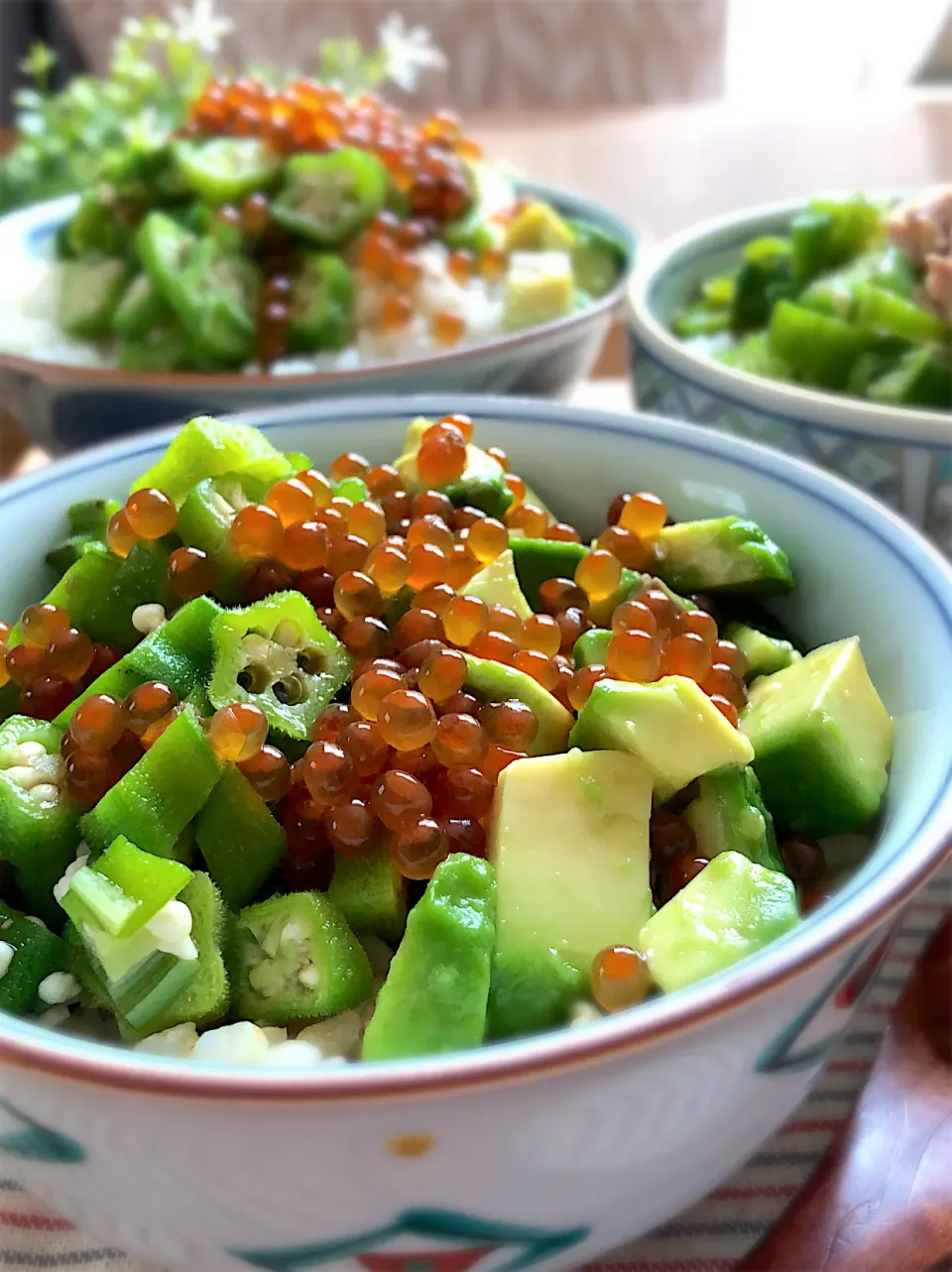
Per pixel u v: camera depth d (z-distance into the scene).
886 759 0.16
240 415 0.21
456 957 0.13
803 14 0.82
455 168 0.33
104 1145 0.11
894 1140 0.16
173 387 0.25
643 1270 0.15
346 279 0.30
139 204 0.32
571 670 0.16
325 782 0.14
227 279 0.30
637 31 0.72
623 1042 0.11
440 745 0.15
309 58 0.71
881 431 0.22
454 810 0.15
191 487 0.18
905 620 0.16
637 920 0.14
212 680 0.16
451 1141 0.11
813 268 0.29
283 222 0.31
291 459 0.20
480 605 0.16
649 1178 0.13
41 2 0.76
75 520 0.20
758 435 0.24
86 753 0.15
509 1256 0.13
